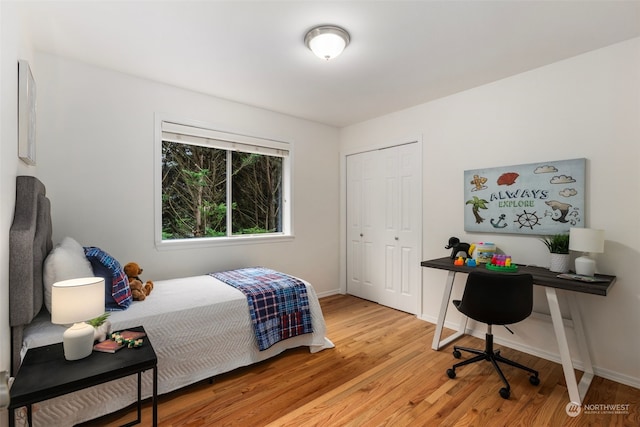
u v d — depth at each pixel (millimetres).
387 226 3854
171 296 2250
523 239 2650
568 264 2293
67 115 2451
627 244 2143
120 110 2688
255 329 2301
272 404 1907
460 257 2752
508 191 2709
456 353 2506
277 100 3340
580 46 2221
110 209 2654
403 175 3656
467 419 1775
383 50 2275
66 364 1364
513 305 2064
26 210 1598
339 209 4438
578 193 2328
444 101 3223
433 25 1963
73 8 1791
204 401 1931
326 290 4320
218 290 2412
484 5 1767
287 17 1887
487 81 2830
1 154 1315
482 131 2912
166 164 3172
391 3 1750
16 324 1502
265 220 3883
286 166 3943
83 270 1820
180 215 3252
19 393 1144
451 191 3158
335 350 2656
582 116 2332
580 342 2264
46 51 2322
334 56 2160
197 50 2293
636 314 2111
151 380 1869
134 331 1709
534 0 1715
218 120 3268
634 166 2115
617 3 1734
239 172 3672
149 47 2254
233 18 1897
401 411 1845
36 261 1682
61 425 1576
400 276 3707
